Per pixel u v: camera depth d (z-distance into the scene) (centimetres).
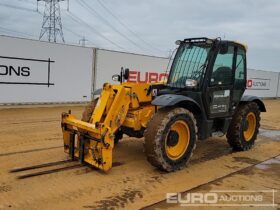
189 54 574
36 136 677
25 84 1060
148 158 477
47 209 354
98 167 468
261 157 612
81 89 1205
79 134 490
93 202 377
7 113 948
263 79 2116
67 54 1149
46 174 455
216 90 563
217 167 535
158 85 571
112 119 489
